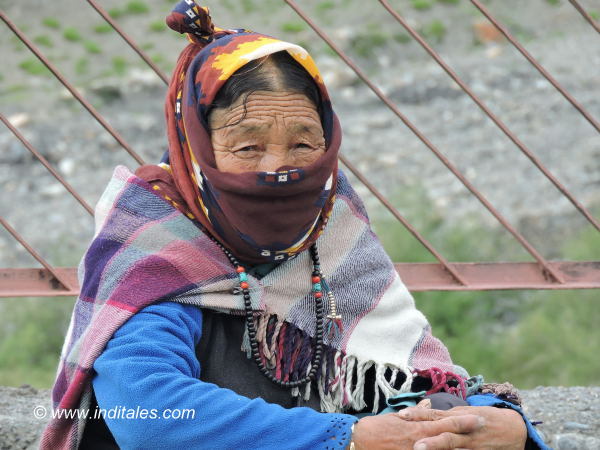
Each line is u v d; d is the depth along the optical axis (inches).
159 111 1621.6
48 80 1683.1
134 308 320.2
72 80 1688.0
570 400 533.0
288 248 339.3
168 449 305.1
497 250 1242.6
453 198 1375.5
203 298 331.0
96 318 323.0
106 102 1626.5
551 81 527.2
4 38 1791.3
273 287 345.4
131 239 332.8
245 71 325.4
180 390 306.7
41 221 1347.2
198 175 337.4
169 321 322.0
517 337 1064.2
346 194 376.8
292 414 309.9
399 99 1683.1
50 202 1396.4
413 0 1983.3
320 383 348.5
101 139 1517.0
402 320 368.2
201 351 340.8
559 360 1015.6
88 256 336.2
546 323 1055.0
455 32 1910.7
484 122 1600.6
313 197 330.0
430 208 1337.4
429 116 1630.2
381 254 376.2
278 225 327.6
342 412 353.1
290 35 1834.4
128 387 305.9
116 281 326.0
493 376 1020.5
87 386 320.8
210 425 303.6
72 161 1476.4
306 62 331.0
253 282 340.5
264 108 322.3
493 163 1475.1
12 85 1660.9
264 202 323.0
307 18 518.0
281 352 342.3
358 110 1658.5
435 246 1222.9
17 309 1131.3
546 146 1517.0
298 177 319.9
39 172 1456.7
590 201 1337.4
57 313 1127.6
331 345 350.3
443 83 1713.8
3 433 461.4
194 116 331.0
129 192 342.6
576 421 503.5
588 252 1200.2
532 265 534.3
